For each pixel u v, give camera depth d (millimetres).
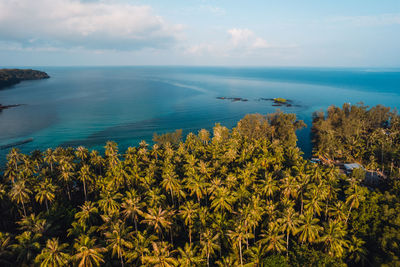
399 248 56344
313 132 188250
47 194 73125
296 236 65062
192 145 130125
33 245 53062
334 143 135750
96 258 48688
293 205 72125
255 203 66125
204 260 55812
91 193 95000
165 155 113188
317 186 75688
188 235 69062
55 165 102812
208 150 121688
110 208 68875
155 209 63344
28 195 78438
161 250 51562
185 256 53281
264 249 58312
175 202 84812
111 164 99562
